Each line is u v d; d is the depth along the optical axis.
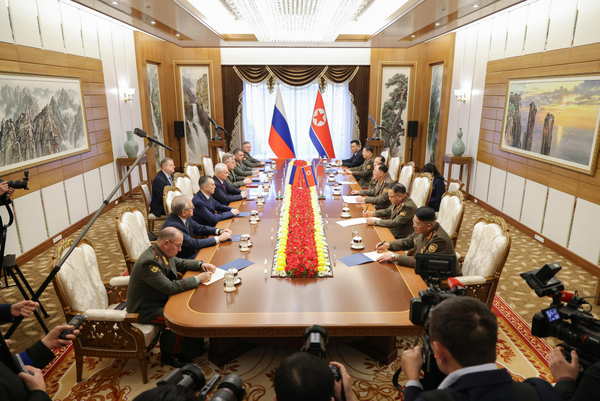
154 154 9.59
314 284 2.85
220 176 5.50
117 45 7.98
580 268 4.86
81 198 6.52
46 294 4.16
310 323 2.36
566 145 5.21
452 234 4.11
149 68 9.43
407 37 6.90
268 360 3.07
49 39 5.74
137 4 4.57
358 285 2.83
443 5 4.54
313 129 7.45
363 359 3.09
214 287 2.84
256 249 3.54
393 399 2.65
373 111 10.70
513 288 4.32
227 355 3.02
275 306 2.56
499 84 7.05
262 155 11.16
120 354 2.76
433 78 10.07
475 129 8.00
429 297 1.59
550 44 5.63
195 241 3.68
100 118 7.27
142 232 4.04
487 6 4.59
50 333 1.86
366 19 7.21
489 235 3.30
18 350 3.23
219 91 10.51
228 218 4.57
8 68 4.86
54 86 5.80
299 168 6.34
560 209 5.35
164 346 2.98
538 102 5.84
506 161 6.80
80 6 6.55
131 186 8.28
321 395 1.10
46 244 5.45
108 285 3.21
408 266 3.13
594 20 4.76
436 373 1.43
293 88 10.77
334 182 6.52
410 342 3.29
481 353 1.11
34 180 5.28
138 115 8.96
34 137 5.31
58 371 2.96
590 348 1.46
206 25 5.81
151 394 0.93
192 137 10.79
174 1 4.47
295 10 5.12
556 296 1.64
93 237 5.94
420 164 10.88
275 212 4.81
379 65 10.40
